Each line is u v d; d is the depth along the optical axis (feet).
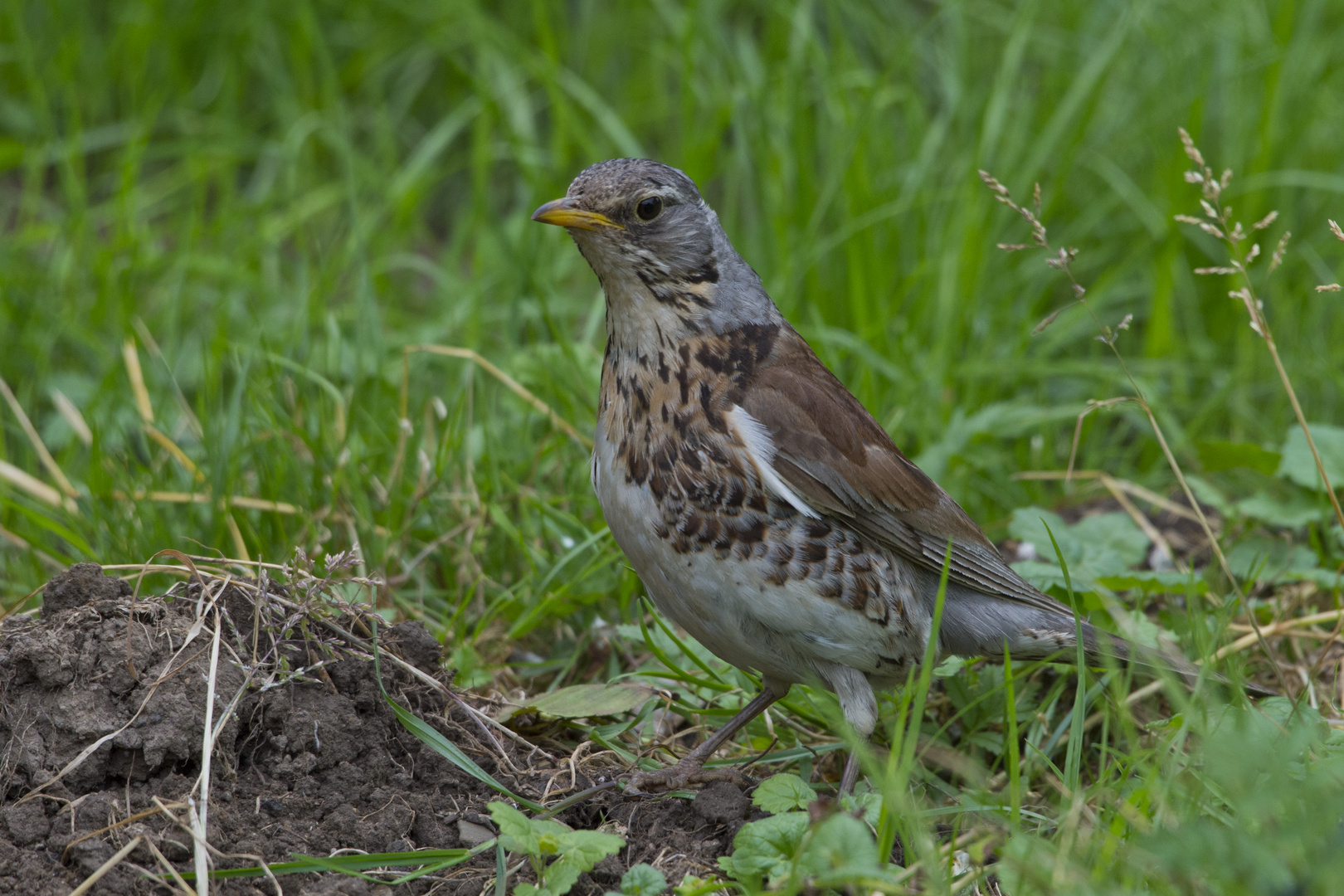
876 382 39.81
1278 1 50.34
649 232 24.35
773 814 22.77
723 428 23.71
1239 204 43.75
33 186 50.93
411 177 48.65
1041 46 51.47
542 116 56.03
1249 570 30.91
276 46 56.85
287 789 22.41
